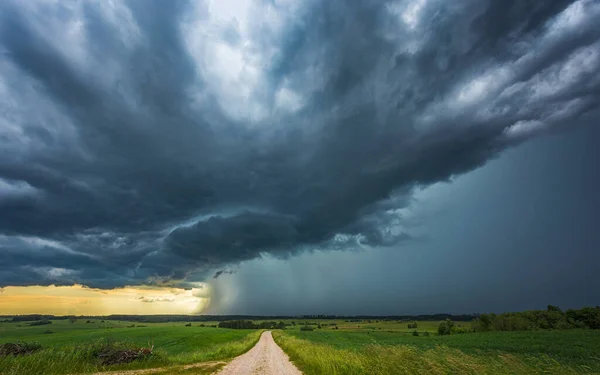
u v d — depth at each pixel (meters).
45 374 18.08
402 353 16.19
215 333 83.75
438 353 15.64
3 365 18.14
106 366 20.94
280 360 27.33
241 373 19.66
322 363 19.05
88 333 81.50
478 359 14.91
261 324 182.50
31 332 95.94
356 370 15.92
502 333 79.12
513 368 13.99
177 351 40.16
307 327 142.62
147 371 19.84
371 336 90.12
